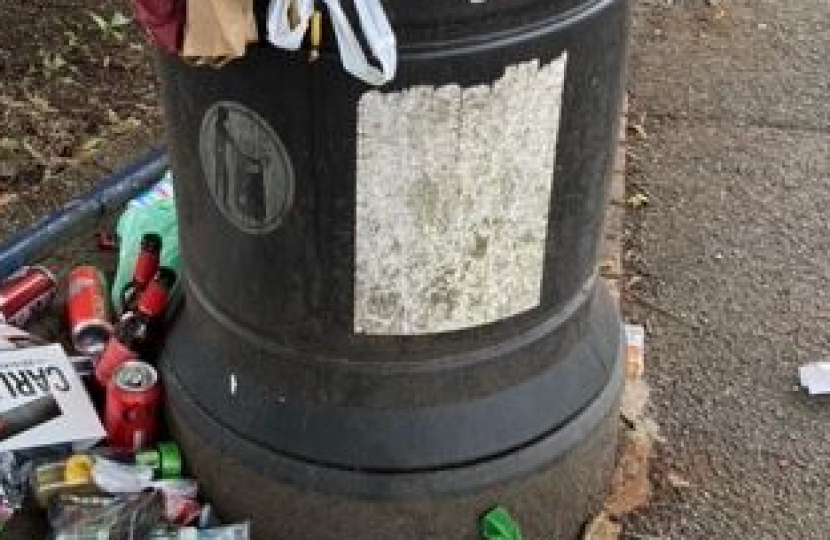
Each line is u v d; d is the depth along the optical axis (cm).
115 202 322
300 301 215
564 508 242
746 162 366
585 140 212
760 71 409
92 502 240
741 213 346
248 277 218
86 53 397
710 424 282
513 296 219
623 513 258
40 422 252
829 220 345
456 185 203
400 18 186
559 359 234
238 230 215
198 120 211
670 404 287
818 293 320
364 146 197
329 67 190
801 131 381
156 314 263
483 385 225
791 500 265
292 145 200
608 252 318
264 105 198
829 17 439
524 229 213
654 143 373
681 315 312
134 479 244
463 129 198
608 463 254
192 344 243
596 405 239
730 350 302
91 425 254
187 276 241
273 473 228
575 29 198
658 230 339
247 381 230
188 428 240
